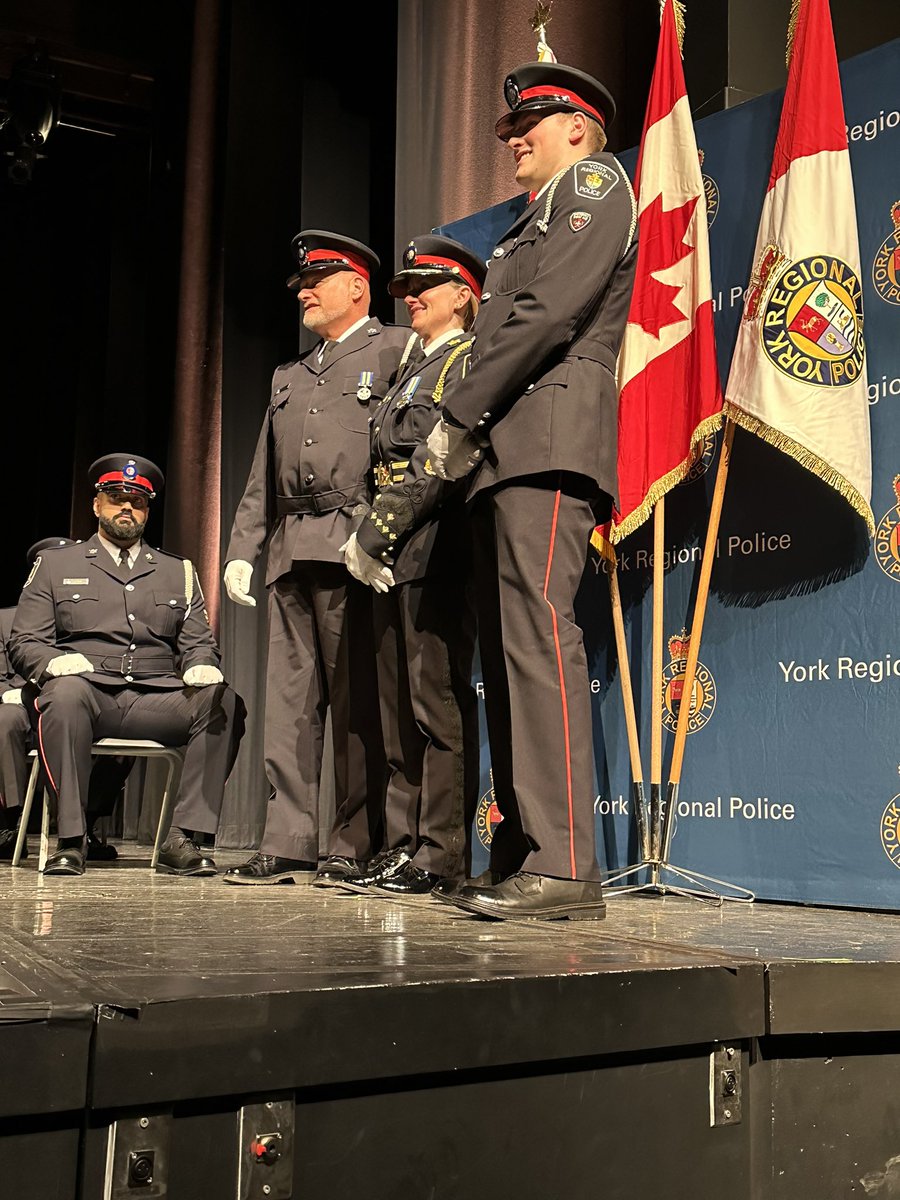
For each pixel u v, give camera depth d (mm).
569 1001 1415
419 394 2805
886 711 2508
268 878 2961
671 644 2846
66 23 6156
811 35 2693
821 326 2580
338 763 2992
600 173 2283
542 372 2248
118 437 7281
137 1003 1164
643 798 2781
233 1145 1217
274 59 5449
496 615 2393
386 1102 1312
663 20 2967
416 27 4312
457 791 2643
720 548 2785
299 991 1251
